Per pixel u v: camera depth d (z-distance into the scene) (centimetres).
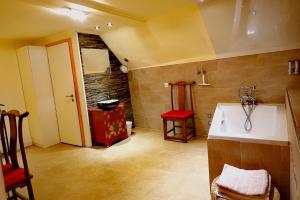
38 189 260
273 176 193
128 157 329
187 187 236
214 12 280
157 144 372
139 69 454
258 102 332
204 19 295
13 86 414
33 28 335
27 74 404
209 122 383
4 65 402
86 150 378
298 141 105
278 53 306
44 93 412
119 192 238
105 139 378
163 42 364
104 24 336
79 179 276
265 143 192
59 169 312
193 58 376
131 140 405
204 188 231
